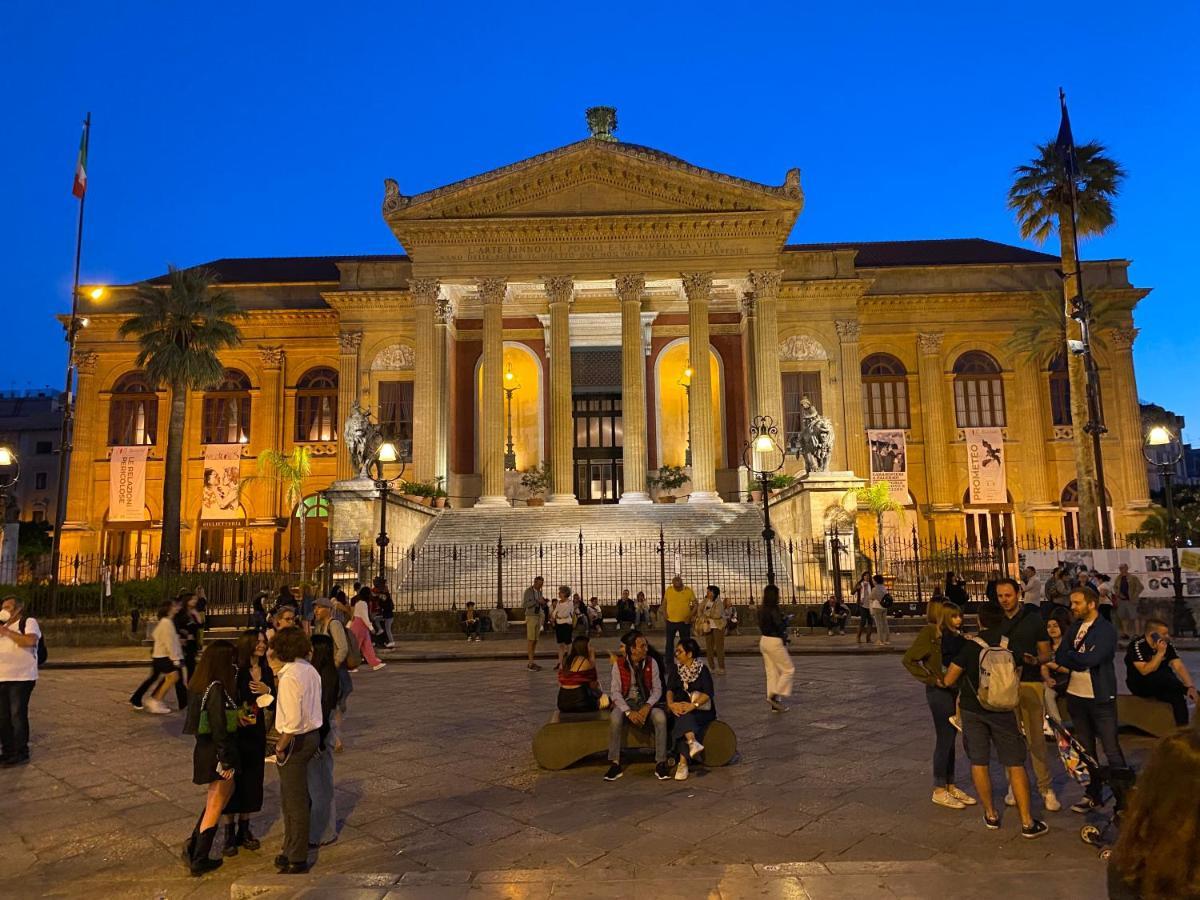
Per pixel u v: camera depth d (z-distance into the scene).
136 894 5.99
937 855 6.30
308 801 6.43
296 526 44.69
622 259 39.09
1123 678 15.27
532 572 30.16
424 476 37.91
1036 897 4.82
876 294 46.47
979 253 51.44
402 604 28.08
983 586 32.31
